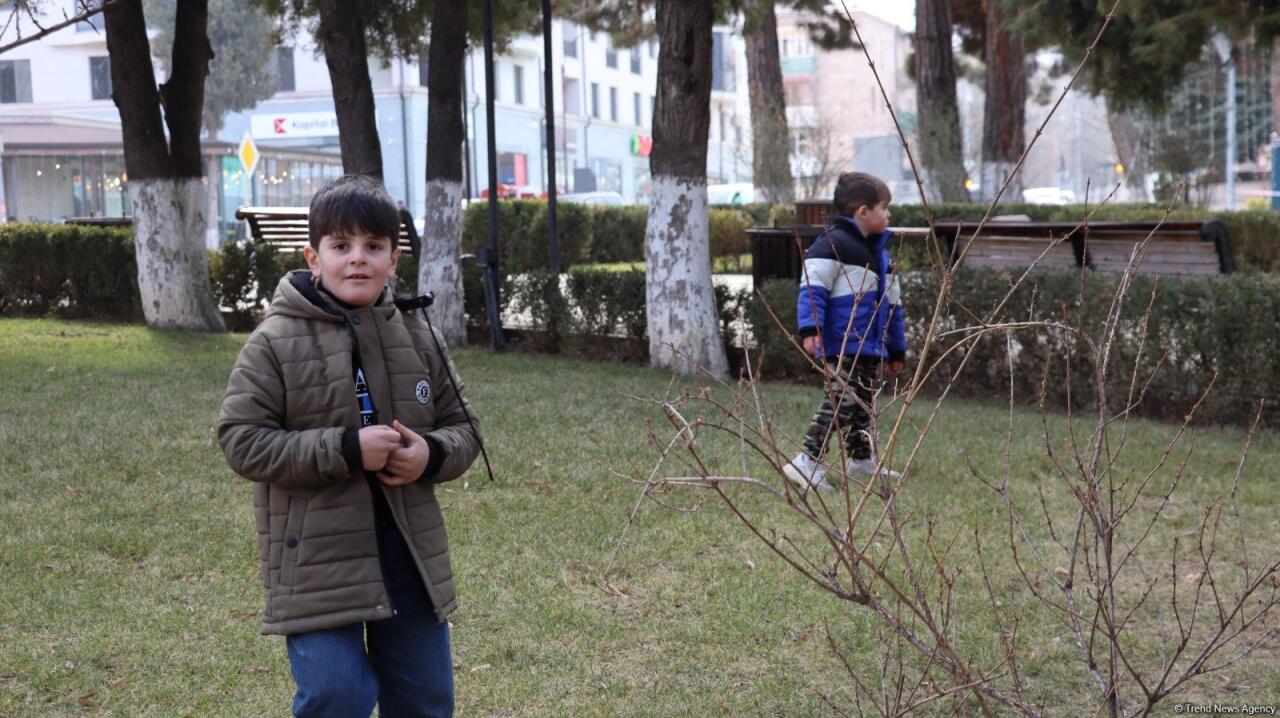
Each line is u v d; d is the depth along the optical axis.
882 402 9.09
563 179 56.56
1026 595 4.99
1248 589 2.88
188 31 13.08
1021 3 16.83
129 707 3.90
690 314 10.45
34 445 7.26
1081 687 4.15
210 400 8.80
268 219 14.60
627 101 65.06
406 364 2.89
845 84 78.44
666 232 10.45
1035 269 9.41
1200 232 9.02
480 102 49.22
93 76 50.41
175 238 13.31
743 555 5.45
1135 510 6.27
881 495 2.60
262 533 2.80
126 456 7.03
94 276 14.35
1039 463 7.14
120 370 10.27
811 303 3.50
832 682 4.14
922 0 24.12
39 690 4.00
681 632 4.56
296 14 15.95
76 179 39.53
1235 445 7.71
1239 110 49.44
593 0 25.95
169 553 5.39
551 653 4.38
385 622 2.86
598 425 8.05
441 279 12.23
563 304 11.71
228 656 4.30
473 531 5.77
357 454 2.67
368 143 11.38
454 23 11.89
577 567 5.28
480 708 3.95
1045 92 38.25
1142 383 8.65
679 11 10.18
